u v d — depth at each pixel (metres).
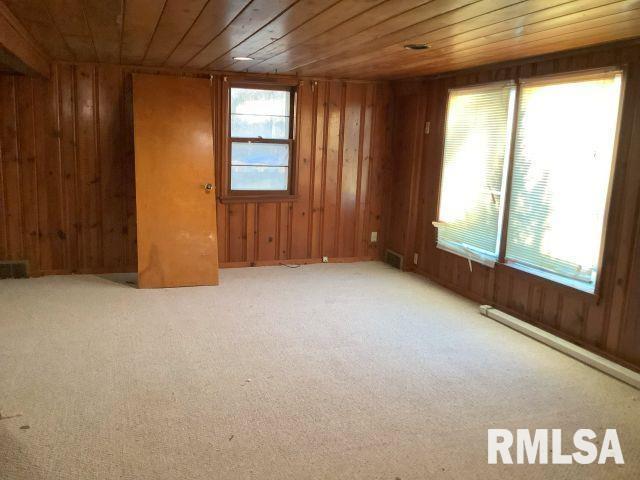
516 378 3.26
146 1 2.55
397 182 6.00
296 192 5.82
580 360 3.54
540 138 3.96
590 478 2.31
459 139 4.92
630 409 2.92
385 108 6.01
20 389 2.87
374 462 2.35
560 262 3.84
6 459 2.26
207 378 3.09
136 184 4.85
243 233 5.71
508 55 3.92
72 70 4.89
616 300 3.43
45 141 4.92
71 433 2.47
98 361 3.26
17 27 3.16
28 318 3.94
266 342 3.67
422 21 2.82
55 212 5.05
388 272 5.76
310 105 5.70
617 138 3.37
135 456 2.32
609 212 3.44
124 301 4.43
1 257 4.95
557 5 2.45
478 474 2.30
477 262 4.70
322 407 2.81
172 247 4.90
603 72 3.42
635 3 2.40
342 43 3.54
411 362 3.43
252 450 2.40
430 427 2.65
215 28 3.17
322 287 5.08
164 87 5.04
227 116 5.40
